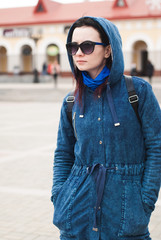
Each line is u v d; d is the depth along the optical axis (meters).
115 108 2.26
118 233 2.23
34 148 9.22
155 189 2.26
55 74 30.38
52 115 15.38
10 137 10.72
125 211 2.21
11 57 46.31
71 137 2.53
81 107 2.33
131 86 2.28
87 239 2.30
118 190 2.23
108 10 41.62
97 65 2.32
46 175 6.83
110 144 2.25
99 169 2.26
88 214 2.27
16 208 5.21
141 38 39.81
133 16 39.56
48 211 5.10
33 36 36.94
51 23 43.62
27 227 4.59
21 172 7.05
